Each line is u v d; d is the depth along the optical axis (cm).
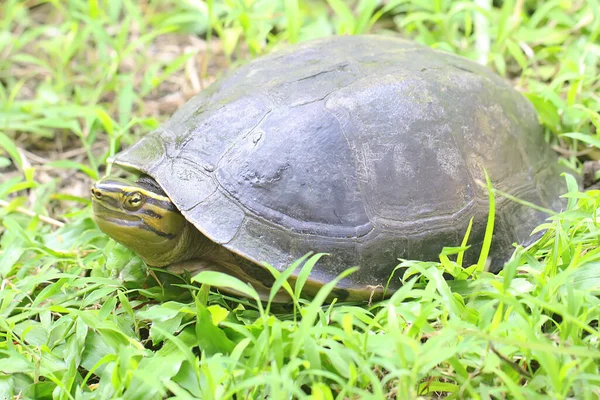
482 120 384
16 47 621
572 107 449
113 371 282
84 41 641
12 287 369
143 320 342
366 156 346
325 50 405
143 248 356
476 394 254
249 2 573
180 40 682
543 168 417
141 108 562
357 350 271
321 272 330
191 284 362
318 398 244
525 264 337
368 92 360
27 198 488
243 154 343
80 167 479
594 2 521
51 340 332
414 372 249
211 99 387
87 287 354
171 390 270
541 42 558
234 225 330
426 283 335
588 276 311
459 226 356
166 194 350
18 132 561
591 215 330
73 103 580
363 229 338
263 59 412
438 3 572
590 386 263
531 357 272
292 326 291
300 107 353
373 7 562
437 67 392
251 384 248
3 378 300
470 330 260
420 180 352
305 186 337
